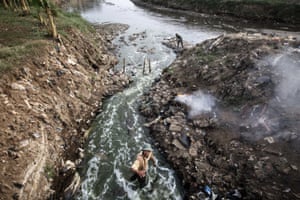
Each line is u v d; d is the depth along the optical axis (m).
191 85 14.30
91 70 16.38
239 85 12.26
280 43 14.68
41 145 9.05
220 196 8.00
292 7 28.94
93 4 49.16
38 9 21.73
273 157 8.61
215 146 9.70
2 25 18.06
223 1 35.75
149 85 16.03
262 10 31.22
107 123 12.01
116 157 9.94
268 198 7.52
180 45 23.30
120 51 22.12
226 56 15.32
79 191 8.42
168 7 43.00
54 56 14.18
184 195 8.30
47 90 11.93
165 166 9.41
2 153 8.05
